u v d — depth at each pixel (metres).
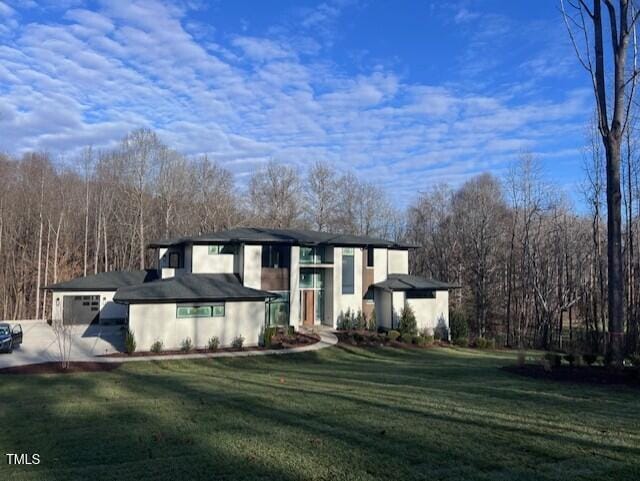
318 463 6.10
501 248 42.81
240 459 6.31
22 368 17.17
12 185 43.06
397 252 34.56
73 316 27.84
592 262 34.75
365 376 14.74
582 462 5.98
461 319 31.27
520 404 9.44
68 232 45.66
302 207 54.00
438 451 6.48
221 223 50.69
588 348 28.02
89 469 6.09
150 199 48.56
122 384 14.00
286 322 27.64
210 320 22.47
